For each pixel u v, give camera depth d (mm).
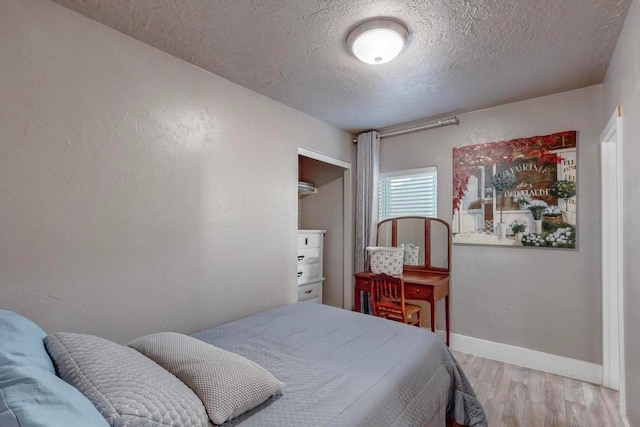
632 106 1635
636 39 1531
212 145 2350
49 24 1597
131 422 770
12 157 1483
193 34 1886
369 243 3705
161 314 2027
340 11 1677
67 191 1648
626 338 1812
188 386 1034
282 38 1927
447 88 2607
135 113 1922
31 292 1531
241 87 2572
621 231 1864
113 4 1624
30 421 593
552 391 2365
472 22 1744
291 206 3027
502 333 2928
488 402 2217
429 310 3359
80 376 883
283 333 1861
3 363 765
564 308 2646
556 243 2668
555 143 2689
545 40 1911
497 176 2969
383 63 2188
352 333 1864
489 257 3010
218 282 2371
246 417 1062
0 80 1452
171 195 2096
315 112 3170
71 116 1665
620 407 1889
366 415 1108
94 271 1740
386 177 3764
